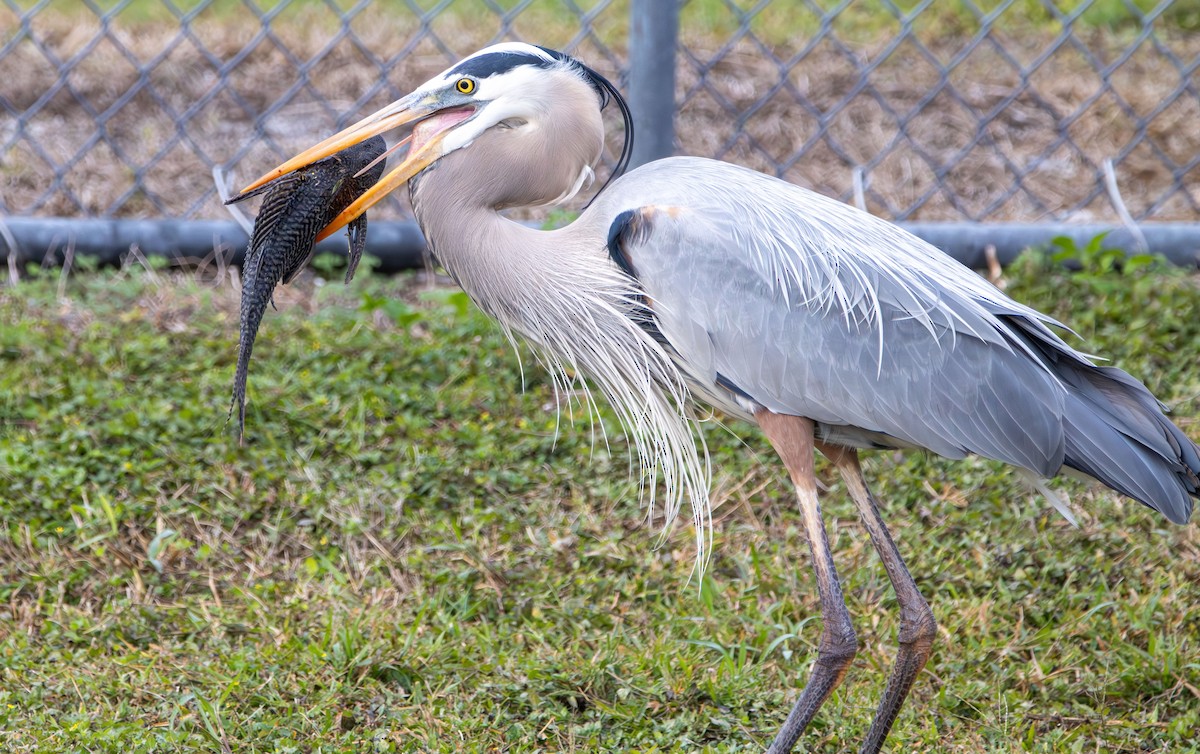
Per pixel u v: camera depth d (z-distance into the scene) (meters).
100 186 11.97
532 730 6.24
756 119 13.53
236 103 13.48
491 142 6.30
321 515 7.92
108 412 8.66
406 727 6.20
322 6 15.66
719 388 6.38
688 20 15.56
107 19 11.83
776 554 7.73
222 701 6.22
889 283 6.23
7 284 10.60
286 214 6.18
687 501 8.27
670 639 7.00
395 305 9.84
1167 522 7.91
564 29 15.17
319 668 6.52
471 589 7.44
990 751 6.16
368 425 8.84
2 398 8.76
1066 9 15.84
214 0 15.67
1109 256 10.38
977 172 12.70
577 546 7.80
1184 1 16.20
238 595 7.32
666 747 6.23
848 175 12.64
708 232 6.18
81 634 6.85
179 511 7.89
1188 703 6.59
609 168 12.47
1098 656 6.89
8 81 13.70
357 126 6.33
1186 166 12.55
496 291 6.43
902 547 7.76
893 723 6.40
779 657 6.93
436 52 14.56
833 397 6.16
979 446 6.16
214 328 9.86
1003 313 6.30
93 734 5.90
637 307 6.37
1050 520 8.00
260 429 8.64
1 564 7.43
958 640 7.00
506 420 8.95
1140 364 9.36
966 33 15.41
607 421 8.93
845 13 15.82
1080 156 12.86
